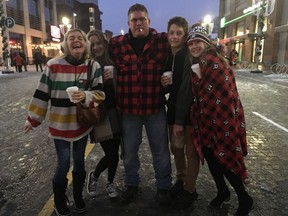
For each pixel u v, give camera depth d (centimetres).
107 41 277
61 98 245
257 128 566
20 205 293
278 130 552
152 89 268
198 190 320
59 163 255
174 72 267
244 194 262
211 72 234
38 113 246
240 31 3216
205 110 244
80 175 270
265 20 2455
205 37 243
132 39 267
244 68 2511
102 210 282
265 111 720
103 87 269
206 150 263
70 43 242
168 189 293
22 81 1482
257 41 2069
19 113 725
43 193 317
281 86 1200
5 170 380
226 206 286
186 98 263
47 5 4497
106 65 273
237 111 245
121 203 294
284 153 430
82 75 247
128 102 271
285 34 2125
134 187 299
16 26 3209
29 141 501
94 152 443
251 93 1005
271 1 1969
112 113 278
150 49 263
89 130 264
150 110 271
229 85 236
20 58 2170
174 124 274
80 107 243
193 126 262
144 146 471
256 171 366
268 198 301
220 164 257
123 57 267
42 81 244
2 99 927
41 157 425
